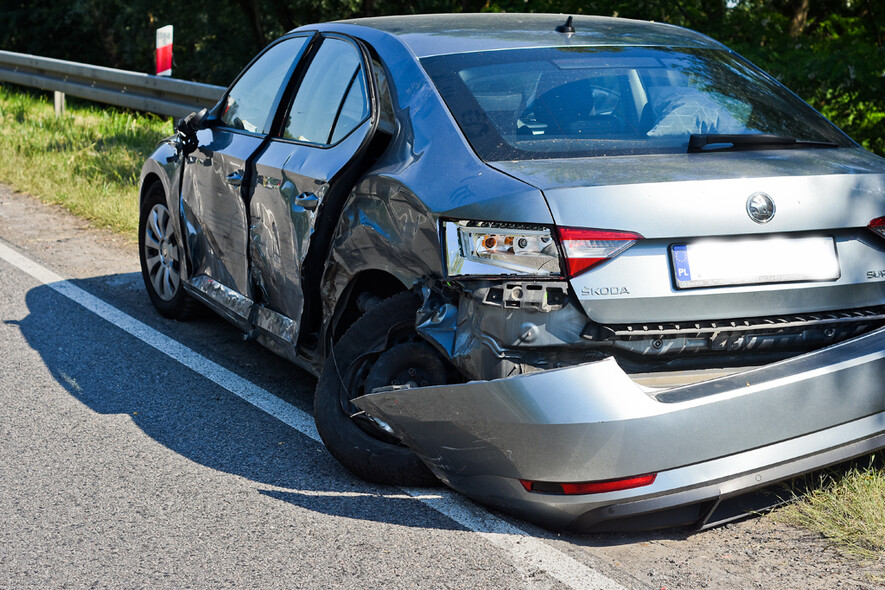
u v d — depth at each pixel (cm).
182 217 532
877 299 315
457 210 307
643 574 293
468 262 300
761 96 381
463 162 326
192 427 419
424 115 354
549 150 327
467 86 358
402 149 357
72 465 379
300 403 449
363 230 359
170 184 545
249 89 500
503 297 293
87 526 330
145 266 598
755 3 935
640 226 291
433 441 311
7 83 2030
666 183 294
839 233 311
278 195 421
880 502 316
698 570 295
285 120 450
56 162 1076
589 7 1021
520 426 288
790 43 850
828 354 303
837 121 808
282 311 431
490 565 299
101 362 505
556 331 293
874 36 914
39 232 827
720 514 315
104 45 2717
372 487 358
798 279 304
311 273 395
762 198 298
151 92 1221
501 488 307
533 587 287
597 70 368
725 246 299
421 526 326
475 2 1764
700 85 372
